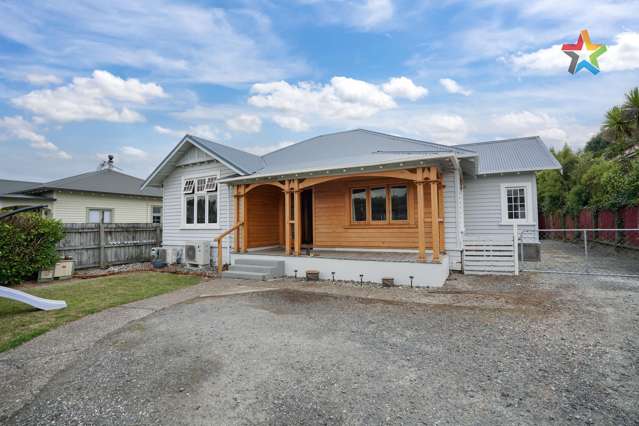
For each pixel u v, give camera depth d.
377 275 8.34
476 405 2.78
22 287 8.57
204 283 8.91
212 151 11.32
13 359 3.97
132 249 13.25
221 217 11.80
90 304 6.63
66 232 11.13
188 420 2.65
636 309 5.44
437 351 3.94
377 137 12.39
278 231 12.91
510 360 3.64
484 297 6.52
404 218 10.23
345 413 2.70
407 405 2.80
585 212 17.08
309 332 4.72
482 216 12.90
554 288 7.18
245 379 3.32
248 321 5.30
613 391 2.96
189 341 4.43
